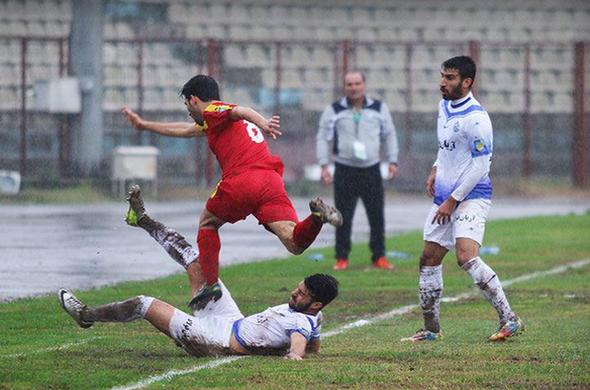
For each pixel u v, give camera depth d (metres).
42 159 85.62
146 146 88.62
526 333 25.55
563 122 96.12
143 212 23.34
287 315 21.73
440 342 24.33
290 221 23.12
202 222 23.55
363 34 102.44
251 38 100.94
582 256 44.97
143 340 24.09
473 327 26.81
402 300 31.91
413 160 87.69
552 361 21.53
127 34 98.06
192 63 95.62
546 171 95.88
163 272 38.56
